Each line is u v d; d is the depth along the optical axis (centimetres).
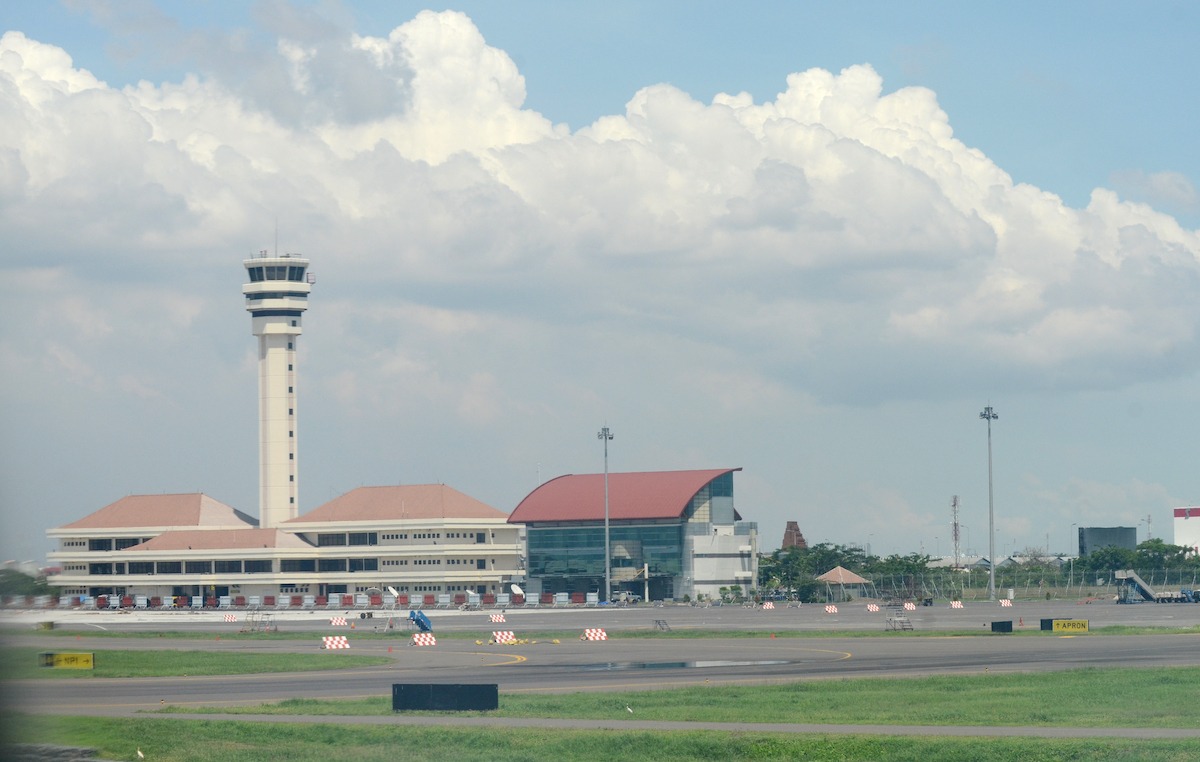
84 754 5097
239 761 4916
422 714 6294
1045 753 4822
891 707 6475
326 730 5634
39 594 16212
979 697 6875
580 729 5594
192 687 8269
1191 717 5972
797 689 7419
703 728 5612
